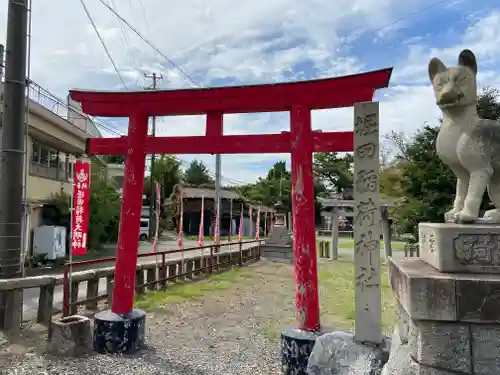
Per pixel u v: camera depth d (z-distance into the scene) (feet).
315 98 16.80
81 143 66.33
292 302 33.78
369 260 14.21
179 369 18.01
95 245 72.33
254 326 26.27
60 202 60.18
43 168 60.13
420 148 41.16
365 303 14.11
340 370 13.73
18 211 22.94
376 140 14.40
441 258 11.27
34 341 21.16
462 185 13.01
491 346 10.15
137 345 19.81
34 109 47.19
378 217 14.24
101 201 72.28
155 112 19.51
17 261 23.00
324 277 48.21
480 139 11.90
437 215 39.17
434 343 10.47
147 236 112.88
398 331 12.76
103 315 19.76
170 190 144.77
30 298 32.78
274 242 71.10
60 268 51.60
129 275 19.94
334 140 16.63
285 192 147.64
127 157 19.62
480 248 11.05
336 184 143.84
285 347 16.10
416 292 10.60
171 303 32.45
